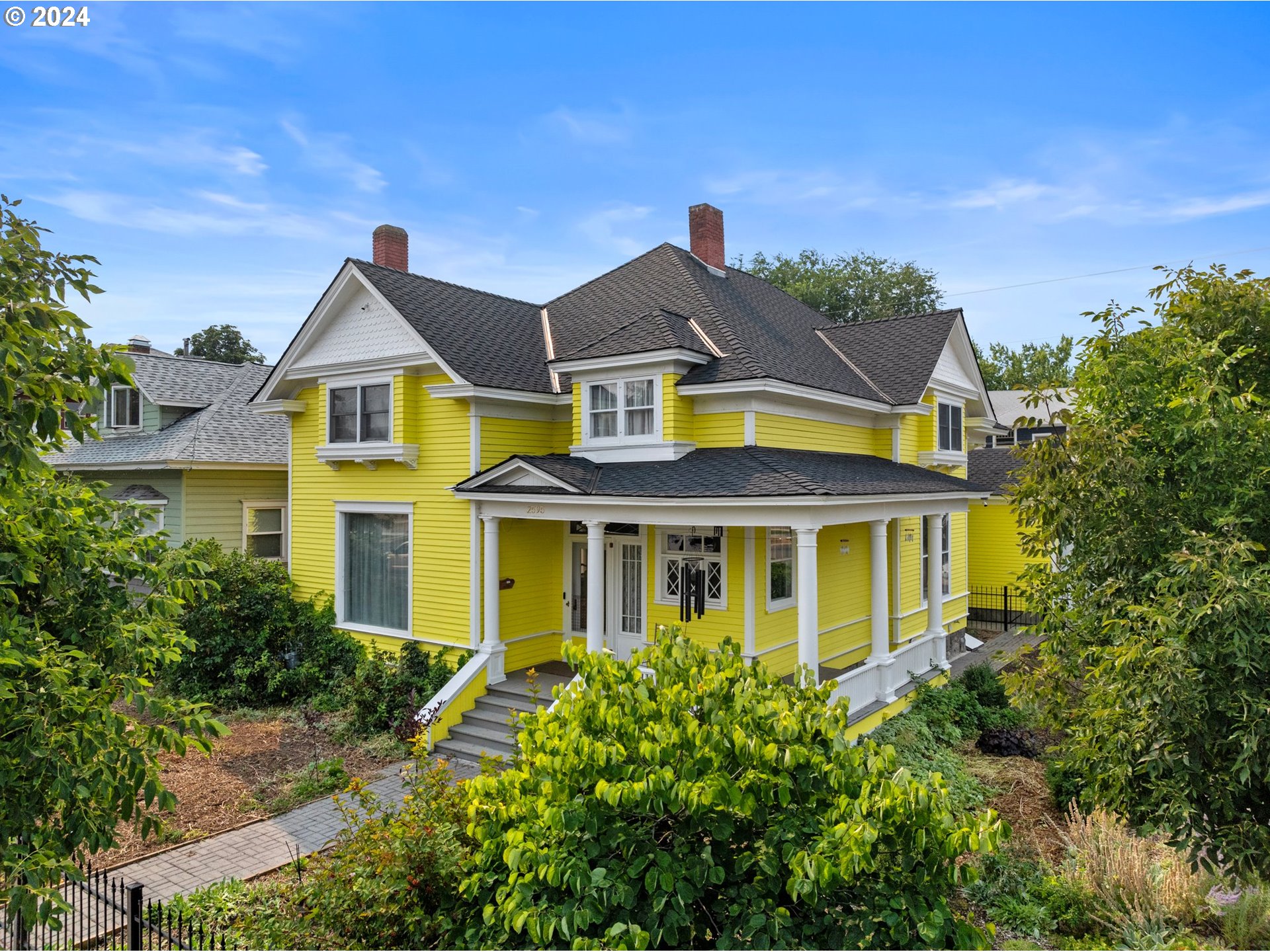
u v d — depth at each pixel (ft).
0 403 14.88
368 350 51.75
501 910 16.98
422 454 49.85
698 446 45.75
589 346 46.98
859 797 15.66
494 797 19.89
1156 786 20.74
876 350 60.13
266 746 42.73
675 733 16.69
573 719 18.51
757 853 16.47
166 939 23.16
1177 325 24.75
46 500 17.94
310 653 52.65
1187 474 22.72
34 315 15.60
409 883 20.95
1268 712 18.56
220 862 29.99
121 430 70.03
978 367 67.46
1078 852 28.94
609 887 15.94
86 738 15.72
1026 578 26.53
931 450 60.08
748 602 43.52
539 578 50.62
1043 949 24.99
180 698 49.26
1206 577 19.49
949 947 14.96
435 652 48.96
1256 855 19.97
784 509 37.22
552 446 52.34
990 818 14.47
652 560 47.32
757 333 51.96
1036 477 24.88
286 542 67.87
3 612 15.64
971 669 53.62
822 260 147.02
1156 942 23.98
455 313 53.16
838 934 15.19
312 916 21.22
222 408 69.72
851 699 42.04
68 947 23.40
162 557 21.88
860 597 55.72
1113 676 20.80
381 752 41.27
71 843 16.21
